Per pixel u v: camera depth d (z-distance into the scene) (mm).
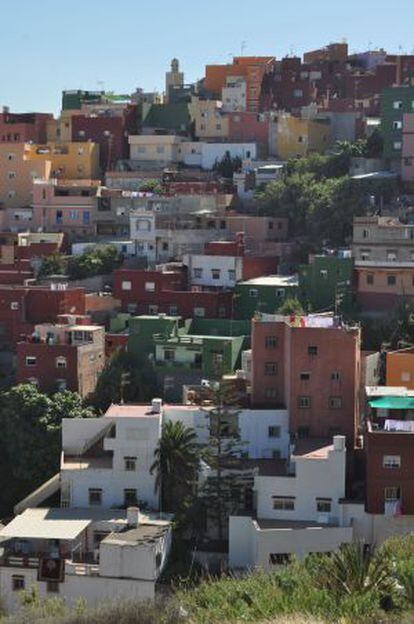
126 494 121688
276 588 59750
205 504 116000
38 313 175750
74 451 127188
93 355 154125
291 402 124438
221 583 64500
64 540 110438
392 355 135000
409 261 175250
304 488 111812
